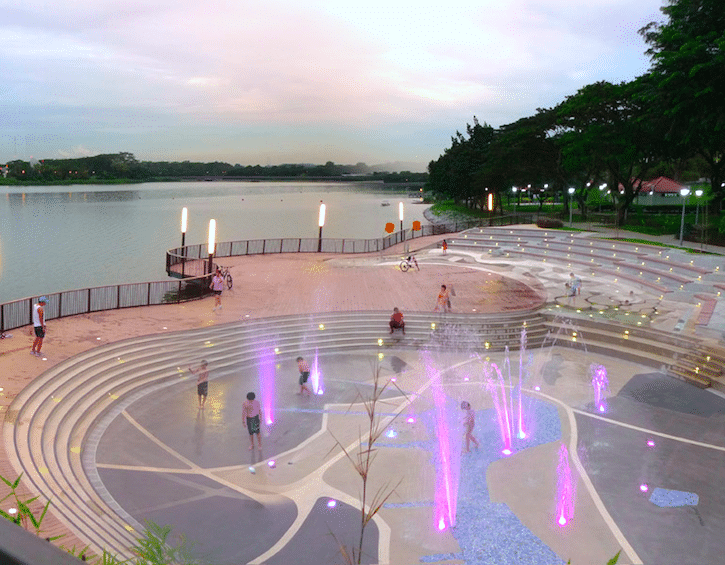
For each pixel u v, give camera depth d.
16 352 23.81
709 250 43.59
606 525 15.33
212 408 22.36
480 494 16.80
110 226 116.81
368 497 16.61
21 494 13.22
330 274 43.56
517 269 45.03
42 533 11.35
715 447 19.50
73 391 21.52
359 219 145.38
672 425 21.16
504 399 23.52
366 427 20.94
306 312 32.38
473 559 14.04
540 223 61.16
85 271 64.50
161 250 81.38
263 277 42.16
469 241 57.50
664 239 50.31
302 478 17.55
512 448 19.47
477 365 27.48
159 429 20.48
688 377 25.16
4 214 146.00
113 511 15.10
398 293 37.25
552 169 84.12
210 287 37.00
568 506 16.19
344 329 30.92
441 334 30.55
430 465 18.39
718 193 60.50
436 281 41.06
